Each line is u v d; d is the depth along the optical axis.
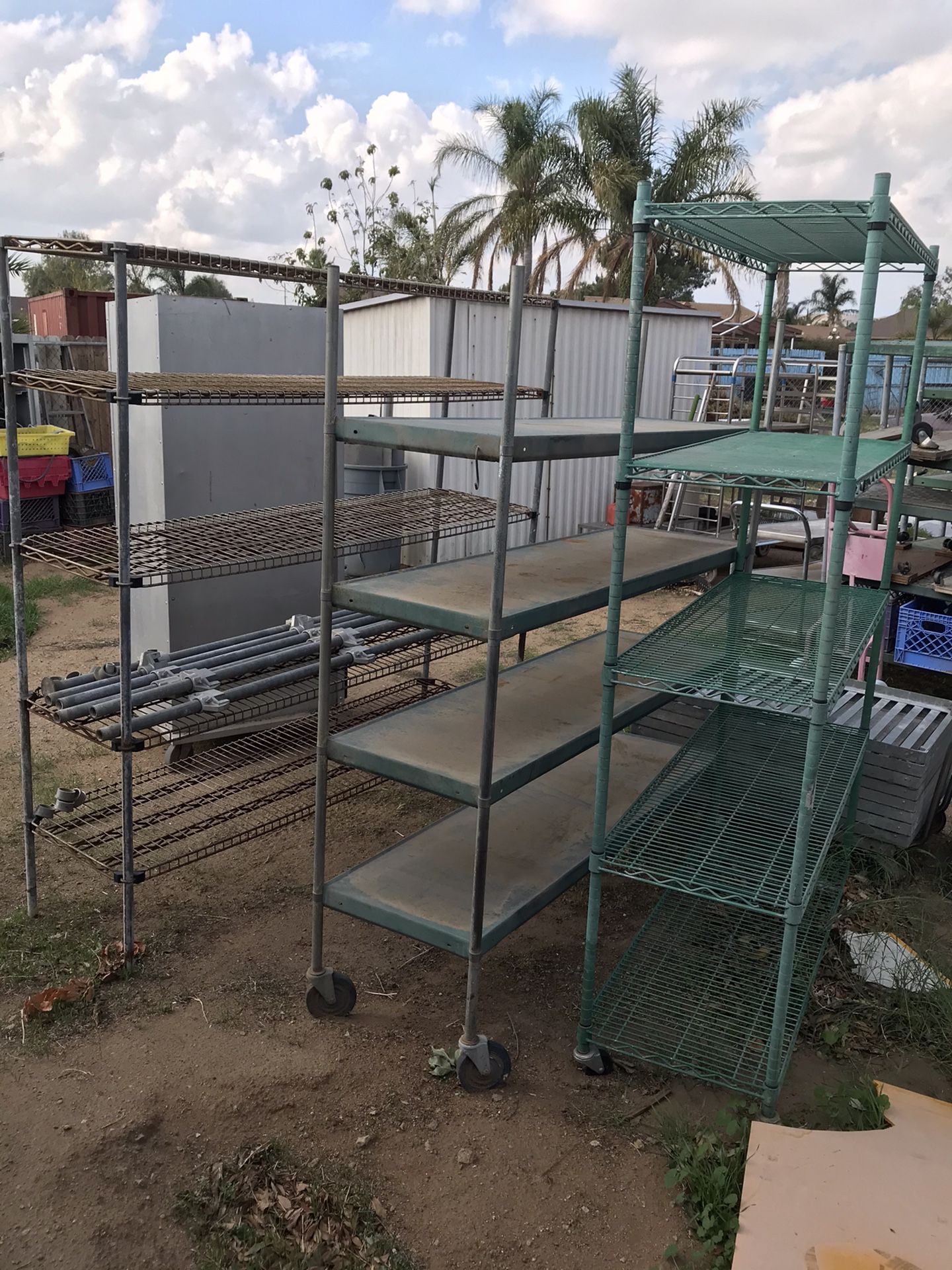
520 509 5.31
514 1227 2.47
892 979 3.44
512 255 18.58
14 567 3.56
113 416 5.31
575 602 3.04
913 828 4.20
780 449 3.05
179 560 3.62
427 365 9.16
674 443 3.42
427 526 4.76
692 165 16.23
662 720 4.90
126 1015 3.23
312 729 4.71
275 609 5.64
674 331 11.24
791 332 17.34
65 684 3.71
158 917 3.83
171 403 3.46
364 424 2.88
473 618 2.72
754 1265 2.13
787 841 3.25
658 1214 2.52
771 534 8.70
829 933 3.69
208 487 5.25
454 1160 2.68
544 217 17.83
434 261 19.89
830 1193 2.34
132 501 5.46
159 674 3.89
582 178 17.70
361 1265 2.34
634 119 17.09
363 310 9.88
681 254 17.89
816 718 2.50
